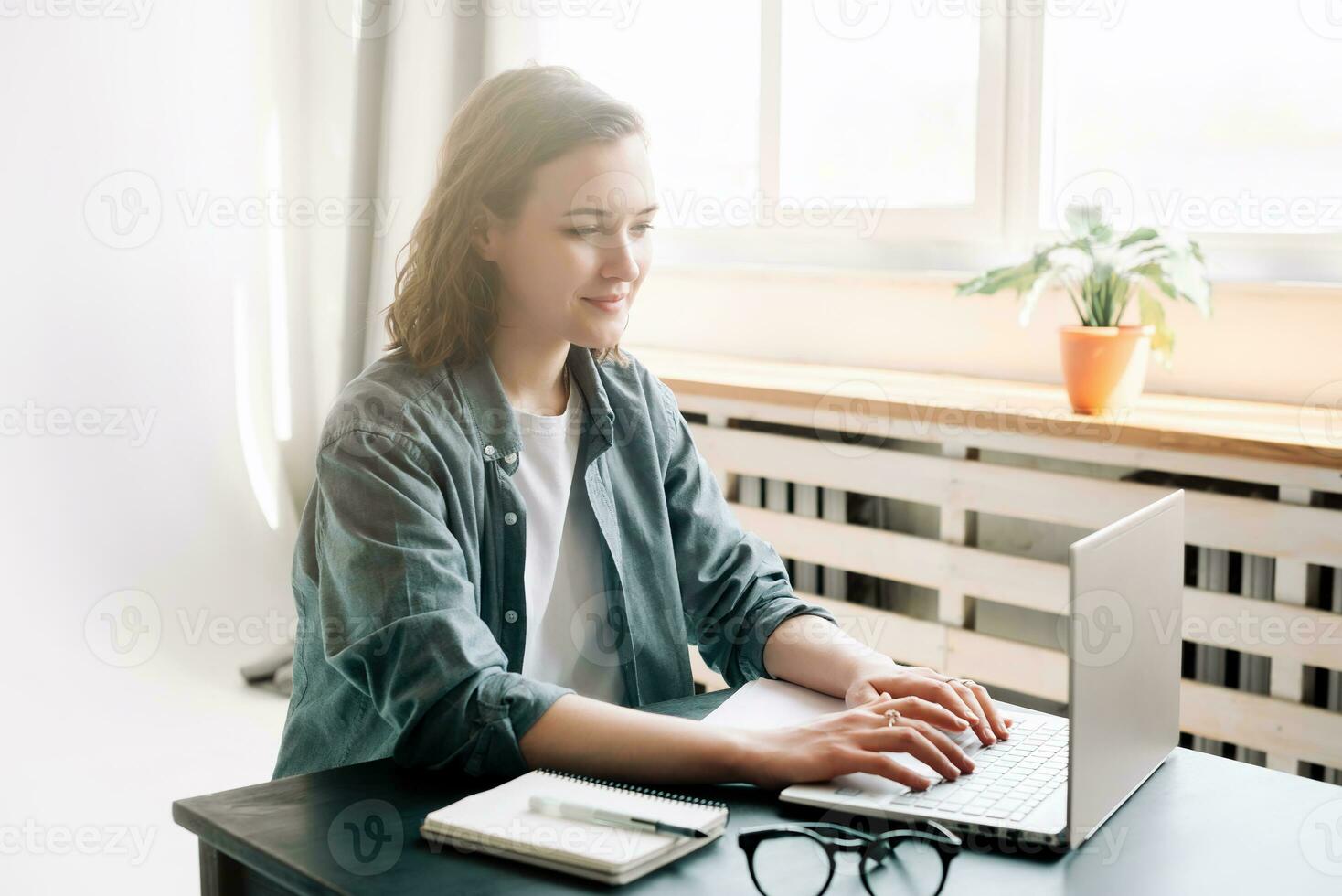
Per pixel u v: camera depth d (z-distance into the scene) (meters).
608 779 0.98
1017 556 1.96
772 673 1.24
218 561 2.43
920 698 1.08
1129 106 2.08
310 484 2.62
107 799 1.98
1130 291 1.90
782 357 2.50
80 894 1.78
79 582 2.24
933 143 2.30
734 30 2.52
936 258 2.31
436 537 1.07
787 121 2.46
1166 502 1.02
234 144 2.46
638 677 1.31
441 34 2.47
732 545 1.37
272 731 2.22
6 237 2.17
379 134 2.58
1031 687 1.95
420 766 1.00
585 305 1.15
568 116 1.12
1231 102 1.97
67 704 2.18
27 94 2.18
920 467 2.01
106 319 2.30
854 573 2.21
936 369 2.29
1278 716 1.71
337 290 2.59
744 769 0.96
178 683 2.31
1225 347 1.97
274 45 2.50
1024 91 2.16
